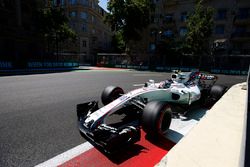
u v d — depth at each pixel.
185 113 4.05
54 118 3.90
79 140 2.92
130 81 10.80
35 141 2.85
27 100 5.51
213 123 2.78
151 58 29.78
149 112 2.84
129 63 29.62
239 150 2.01
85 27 41.75
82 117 2.97
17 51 24.03
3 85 8.35
